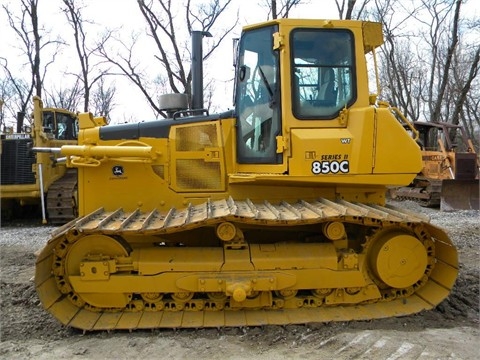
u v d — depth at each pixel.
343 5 13.81
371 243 4.70
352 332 4.20
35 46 20.05
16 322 4.62
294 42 4.57
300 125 4.51
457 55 23.08
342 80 4.65
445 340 4.04
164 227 4.01
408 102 25.27
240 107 4.86
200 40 5.95
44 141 10.97
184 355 3.85
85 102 19.78
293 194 4.89
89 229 3.96
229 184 4.87
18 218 12.50
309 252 4.55
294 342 4.07
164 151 4.88
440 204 13.25
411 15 18.31
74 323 4.31
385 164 4.47
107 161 4.82
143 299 4.52
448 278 4.73
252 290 4.37
